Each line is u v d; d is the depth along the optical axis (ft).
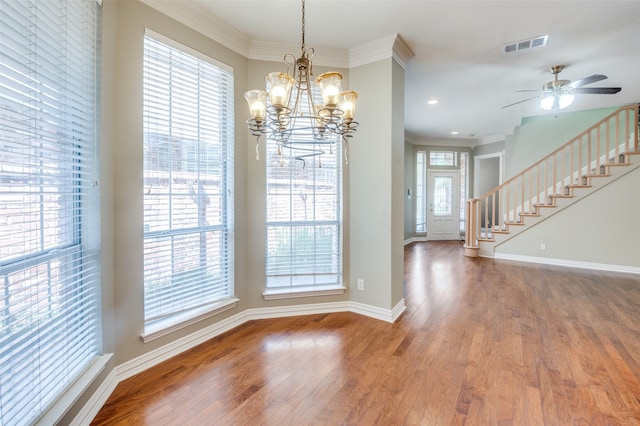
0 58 3.51
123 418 5.16
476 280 13.84
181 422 5.08
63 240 4.86
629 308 10.16
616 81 12.98
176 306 7.51
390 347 7.62
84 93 5.24
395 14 7.81
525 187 19.84
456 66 11.23
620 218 15.28
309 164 9.86
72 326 4.86
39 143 4.25
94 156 5.50
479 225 19.81
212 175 8.25
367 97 9.50
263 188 9.37
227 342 7.92
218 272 8.49
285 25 8.23
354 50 9.52
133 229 6.43
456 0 7.27
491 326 8.82
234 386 6.06
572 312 9.83
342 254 10.03
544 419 5.06
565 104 11.61
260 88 9.20
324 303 9.96
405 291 12.22
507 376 6.31
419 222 26.89
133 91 6.39
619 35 9.09
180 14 7.18
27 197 4.12
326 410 5.36
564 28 8.67
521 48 9.85
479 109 17.22
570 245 16.60
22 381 3.78
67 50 4.68
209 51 7.93
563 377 6.24
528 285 12.99
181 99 7.39
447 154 26.94
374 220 9.52
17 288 3.83
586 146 17.75
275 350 7.50
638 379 6.13
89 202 5.47
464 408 5.37
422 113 18.06
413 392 5.83
